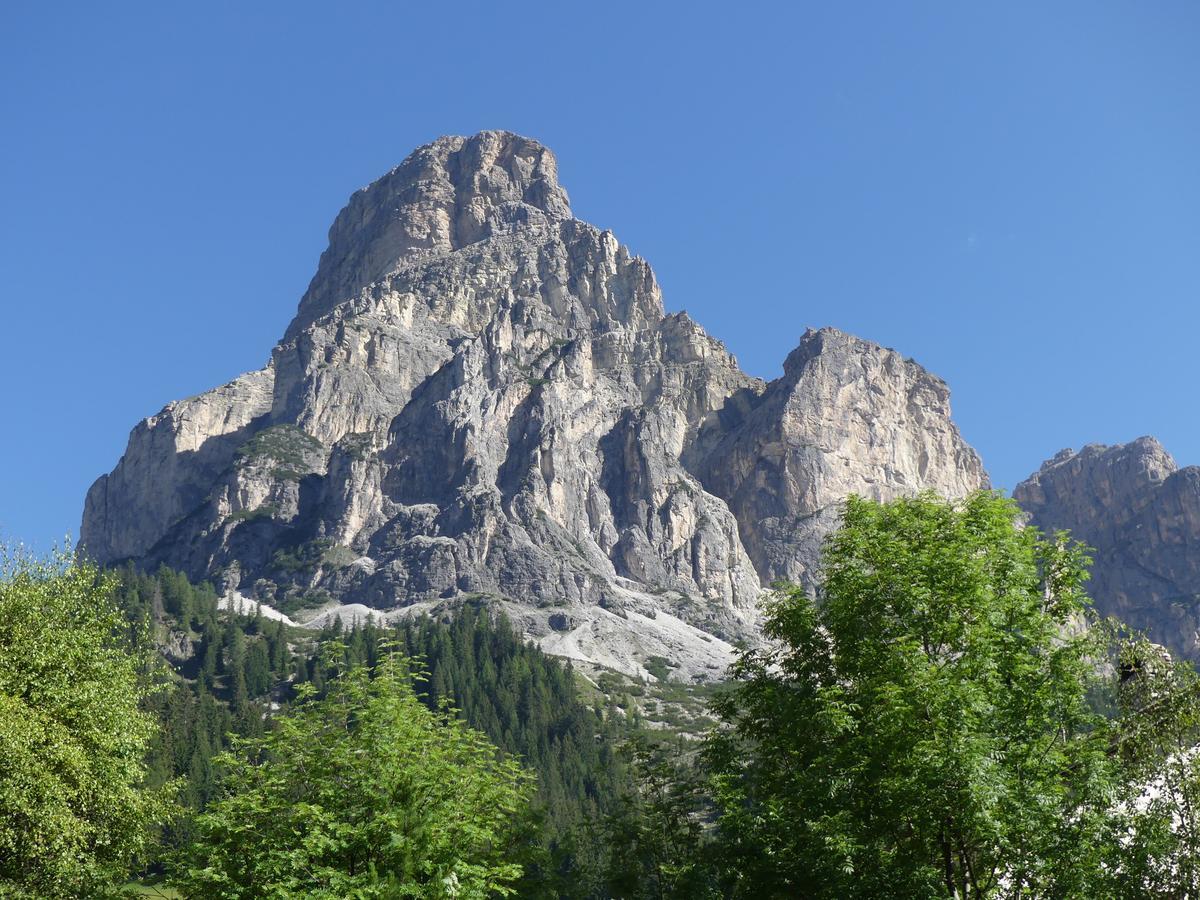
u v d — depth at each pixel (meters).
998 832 37.09
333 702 44.62
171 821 47.72
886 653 42.81
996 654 41.97
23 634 46.25
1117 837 38.34
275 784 41.03
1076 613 44.81
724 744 49.19
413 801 39.69
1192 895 37.44
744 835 43.16
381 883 36.91
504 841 43.97
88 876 43.72
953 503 49.22
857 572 45.72
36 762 42.19
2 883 41.53
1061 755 39.88
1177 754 39.91
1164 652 42.53
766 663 50.34
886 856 39.66
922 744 38.41
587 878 50.62
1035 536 47.00
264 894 37.50
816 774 41.91
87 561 51.50
